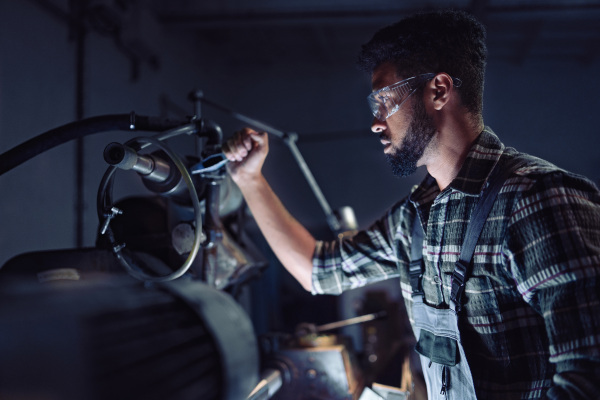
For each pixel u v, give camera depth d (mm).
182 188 1121
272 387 1313
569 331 799
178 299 750
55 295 604
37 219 3047
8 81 2875
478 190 1000
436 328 1078
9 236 2820
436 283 1088
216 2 4859
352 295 5223
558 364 816
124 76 4148
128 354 553
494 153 1030
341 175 6301
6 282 801
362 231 1433
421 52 1083
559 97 6156
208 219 1161
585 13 4914
